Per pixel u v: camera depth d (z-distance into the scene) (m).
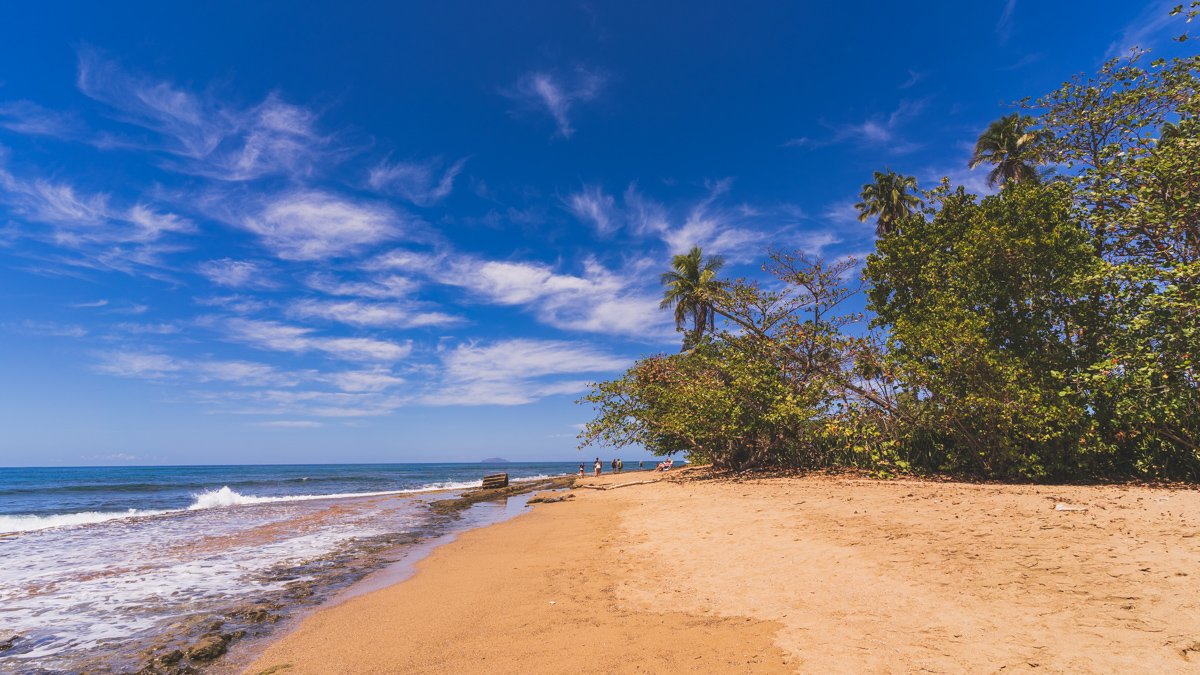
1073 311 13.87
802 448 20.97
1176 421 11.84
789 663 4.33
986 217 15.02
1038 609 4.84
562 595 6.95
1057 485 12.59
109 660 5.59
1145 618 4.41
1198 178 11.28
